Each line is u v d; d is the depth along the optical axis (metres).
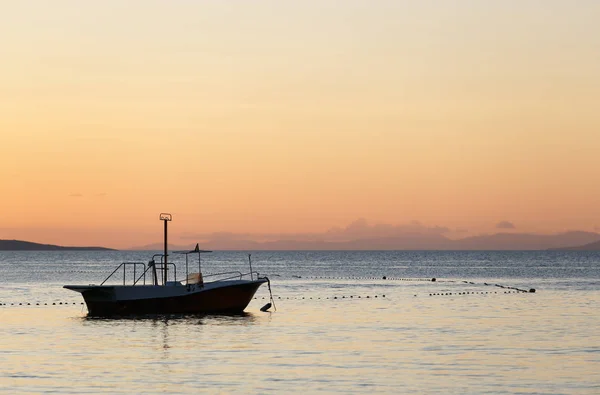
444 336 56.31
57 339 55.41
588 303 89.06
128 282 153.25
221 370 42.31
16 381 39.38
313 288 125.44
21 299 99.44
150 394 36.50
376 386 38.12
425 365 43.72
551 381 39.31
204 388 37.78
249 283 72.19
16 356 47.41
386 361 45.03
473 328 61.62
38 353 48.56
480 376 40.53
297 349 49.84
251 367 43.22
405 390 37.25
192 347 50.97
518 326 63.03
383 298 100.25
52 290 118.50
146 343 53.00
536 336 56.16
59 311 80.81
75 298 101.12
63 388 37.72
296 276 180.75
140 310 70.81
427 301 94.06
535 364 44.03
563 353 48.00
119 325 64.31
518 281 148.75
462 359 45.69
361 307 84.38
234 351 49.12
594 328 61.41
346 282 148.50
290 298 100.38
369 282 148.00
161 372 41.78
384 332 59.03
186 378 40.12
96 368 43.00
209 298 71.75
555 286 128.75
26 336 57.34
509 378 40.03
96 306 71.19
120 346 51.62
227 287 71.81
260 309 78.81
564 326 62.97
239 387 38.00
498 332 58.75
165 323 65.62
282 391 37.12
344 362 44.75
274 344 52.22
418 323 65.81
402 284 139.25
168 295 71.00
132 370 42.38
